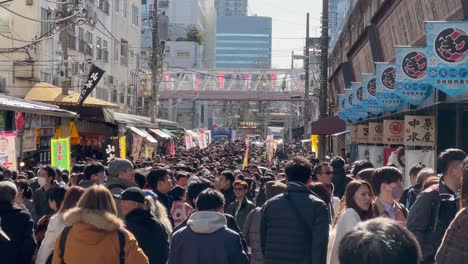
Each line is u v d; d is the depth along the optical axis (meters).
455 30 12.43
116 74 48.44
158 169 10.04
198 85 65.19
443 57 12.44
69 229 5.82
